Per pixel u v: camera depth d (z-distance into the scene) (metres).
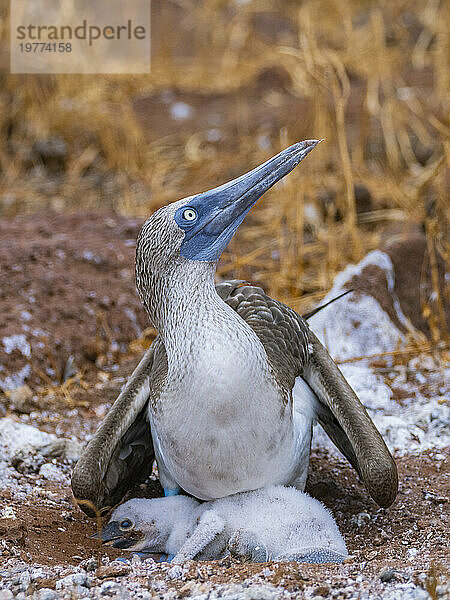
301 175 16.70
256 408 7.95
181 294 8.13
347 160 15.37
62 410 11.77
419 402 11.54
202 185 17.92
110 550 8.60
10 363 12.22
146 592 7.22
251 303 9.47
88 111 19.58
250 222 16.41
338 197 16.25
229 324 8.00
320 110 17.62
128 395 9.07
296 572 7.42
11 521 8.66
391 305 12.84
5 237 15.18
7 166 18.69
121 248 14.84
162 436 8.34
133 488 10.09
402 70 21.31
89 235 15.26
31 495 9.62
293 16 24.80
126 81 21.50
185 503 8.85
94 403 11.98
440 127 16.89
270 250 15.38
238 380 7.83
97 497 8.48
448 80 19.69
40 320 13.00
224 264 14.90
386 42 22.64
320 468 10.34
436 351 12.48
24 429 10.75
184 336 8.02
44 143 19.19
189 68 22.88
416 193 15.66
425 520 9.02
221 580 7.36
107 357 13.00
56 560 8.16
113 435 8.77
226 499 8.48
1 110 19.12
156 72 22.27
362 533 8.91
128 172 18.52
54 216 16.22
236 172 18.19
